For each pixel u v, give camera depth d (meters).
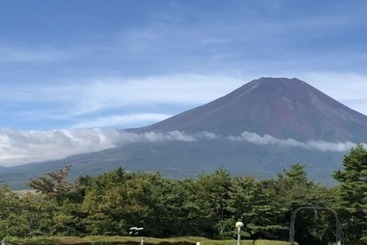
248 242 67.31
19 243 53.19
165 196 72.06
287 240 76.81
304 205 76.31
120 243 59.41
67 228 64.12
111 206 65.44
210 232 75.31
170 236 70.62
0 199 60.34
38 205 63.44
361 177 75.25
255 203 75.44
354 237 74.94
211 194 77.31
